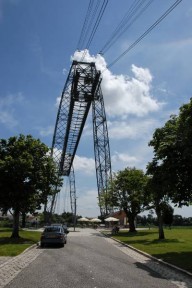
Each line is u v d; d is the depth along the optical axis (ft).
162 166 76.48
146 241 116.47
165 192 78.48
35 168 115.14
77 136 221.46
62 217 452.35
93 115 230.89
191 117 71.20
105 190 213.25
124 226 291.17
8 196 112.47
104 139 238.07
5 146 116.67
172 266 57.00
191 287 40.55
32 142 117.39
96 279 43.60
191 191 77.15
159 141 83.87
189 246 94.02
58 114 219.00
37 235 144.66
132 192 183.62
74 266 55.72
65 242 106.01
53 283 40.52
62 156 237.66
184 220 387.75
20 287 38.14
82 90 184.65
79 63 182.50
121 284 40.78
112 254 78.28
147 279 45.37
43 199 118.93
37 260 63.72
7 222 278.67
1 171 109.91
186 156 69.15
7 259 64.85
